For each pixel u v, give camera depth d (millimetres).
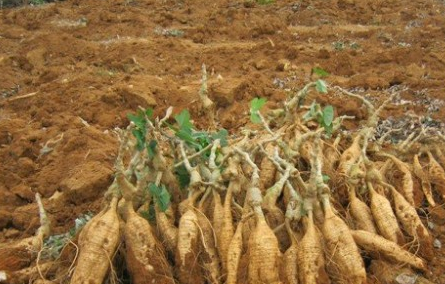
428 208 2762
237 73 4426
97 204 2816
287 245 2412
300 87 4043
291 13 6336
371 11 6398
